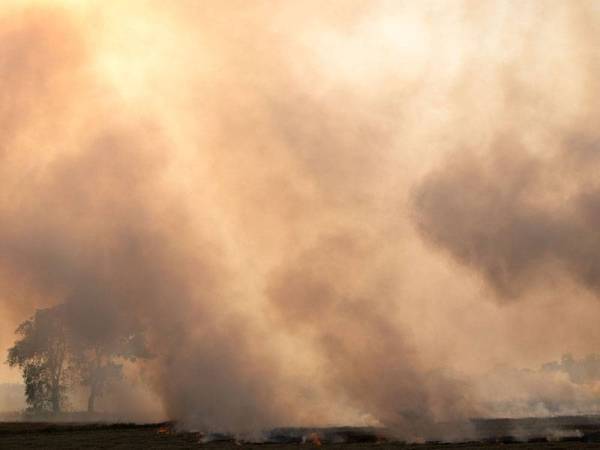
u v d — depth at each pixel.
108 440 58.66
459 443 48.00
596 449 41.81
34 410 100.56
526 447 43.91
